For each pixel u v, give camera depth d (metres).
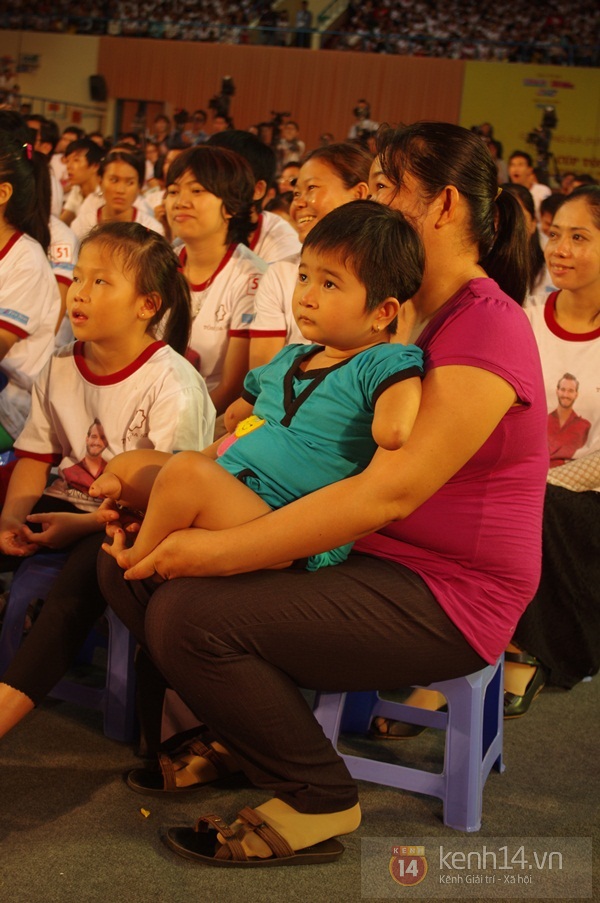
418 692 2.17
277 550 1.48
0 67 15.40
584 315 2.47
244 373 2.99
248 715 1.51
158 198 7.08
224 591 1.51
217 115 13.04
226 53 14.48
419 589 1.59
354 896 1.49
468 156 1.59
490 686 1.93
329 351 1.61
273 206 4.86
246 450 1.60
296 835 1.54
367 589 1.56
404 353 1.48
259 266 3.01
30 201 2.51
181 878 1.49
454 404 1.48
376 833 1.68
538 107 13.69
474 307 1.55
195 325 3.02
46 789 1.73
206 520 1.51
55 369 2.06
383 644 1.57
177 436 1.96
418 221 1.61
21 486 2.09
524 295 1.75
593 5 15.41
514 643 2.29
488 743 1.92
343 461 1.55
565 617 2.34
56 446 2.11
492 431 1.53
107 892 1.44
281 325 2.83
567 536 2.30
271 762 1.54
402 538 1.65
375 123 13.93
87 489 2.05
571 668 2.38
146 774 1.77
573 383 2.48
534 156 13.73
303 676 1.58
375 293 1.49
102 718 2.04
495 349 1.51
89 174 6.23
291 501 1.57
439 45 14.36
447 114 13.91
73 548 1.96
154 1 16.19
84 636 1.78
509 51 14.01
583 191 2.41
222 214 2.95
